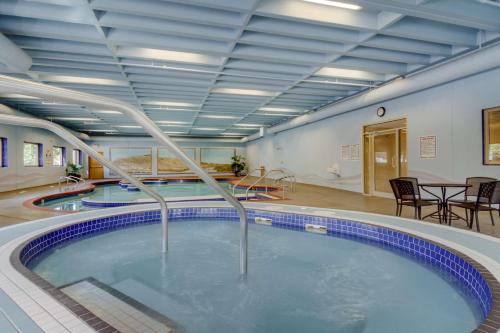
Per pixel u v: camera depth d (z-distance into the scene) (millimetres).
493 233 3814
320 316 2273
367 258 3564
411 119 6785
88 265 3346
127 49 5102
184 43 4812
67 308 1520
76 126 14070
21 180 10383
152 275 3088
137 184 3316
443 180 6031
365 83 7125
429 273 3100
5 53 4301
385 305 2432
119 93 7816
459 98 5680
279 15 3807
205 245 4113
